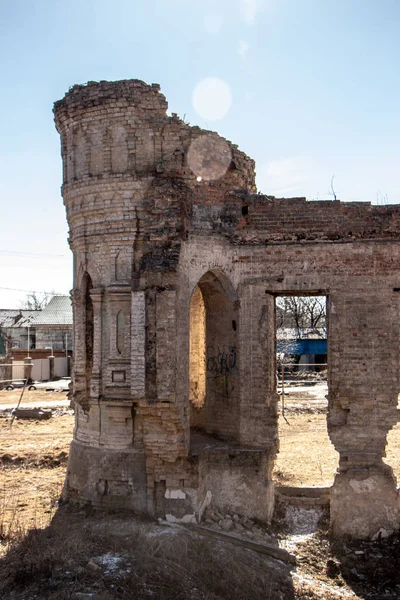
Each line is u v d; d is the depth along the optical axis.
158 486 13.94
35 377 48.47
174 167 14.40
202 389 17.94
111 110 14.76
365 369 14.48
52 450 20.86
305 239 14.94
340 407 14.55
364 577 12.30
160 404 13.44
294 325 59.25
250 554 12.58
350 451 14.37
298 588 11.49
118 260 14.76
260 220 15.15
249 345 15.10
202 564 11.63
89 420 14.92
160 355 13.45
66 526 13.18
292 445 22.70
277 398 15.33
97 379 14.74
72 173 15.50
